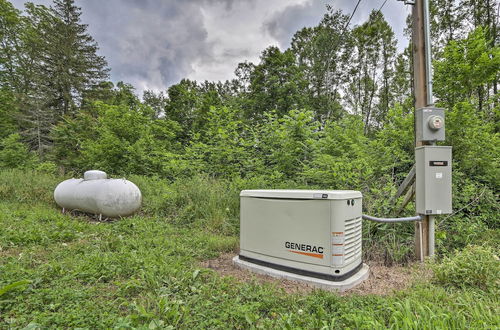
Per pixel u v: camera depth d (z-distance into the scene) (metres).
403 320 1.96
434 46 13.24
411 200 4.41
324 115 19.22
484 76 6.10
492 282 2.68
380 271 3.45
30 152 16.02
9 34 20.53
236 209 5.96
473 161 5.43
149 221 5.72
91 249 3.85
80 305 2.30
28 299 2.31
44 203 7.38
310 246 2.96
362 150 6.11
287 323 2.01
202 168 8.24
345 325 2.11
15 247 3.82
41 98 20.03
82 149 14.94
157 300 2.37
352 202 3.04
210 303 2.38
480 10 12.05
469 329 1.91
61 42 22.44
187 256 3.73
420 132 3.79
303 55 22.25
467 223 4.76
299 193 3.03
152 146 11.77
